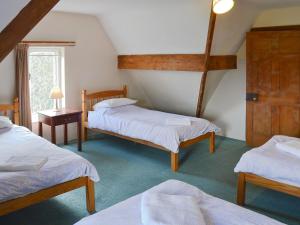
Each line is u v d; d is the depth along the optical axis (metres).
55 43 4.91
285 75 4.66
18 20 2.12
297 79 4.56
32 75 4.94
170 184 2.41
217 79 5.38
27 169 2.63
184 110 5.81
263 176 3.04
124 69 5.86
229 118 5.59
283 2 4.18
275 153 3.20
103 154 4.83
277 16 4.69
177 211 1.90
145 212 1.90
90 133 5.78
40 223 2.87
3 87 4.50
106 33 5.60
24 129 4.00
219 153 4.89
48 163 2.80
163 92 5.73
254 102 5.05
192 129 4.41
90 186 3.02
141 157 4.72
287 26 4.62
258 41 4.83
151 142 4.39
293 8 4.52
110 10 4.73
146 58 5.25
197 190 2.35
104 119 5.02
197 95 5.15
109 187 3.66
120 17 4.95
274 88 4.80
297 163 2.89
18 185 2.54
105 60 5.69
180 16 4.16
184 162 4.51
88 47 5.40
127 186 3.69
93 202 3.07
